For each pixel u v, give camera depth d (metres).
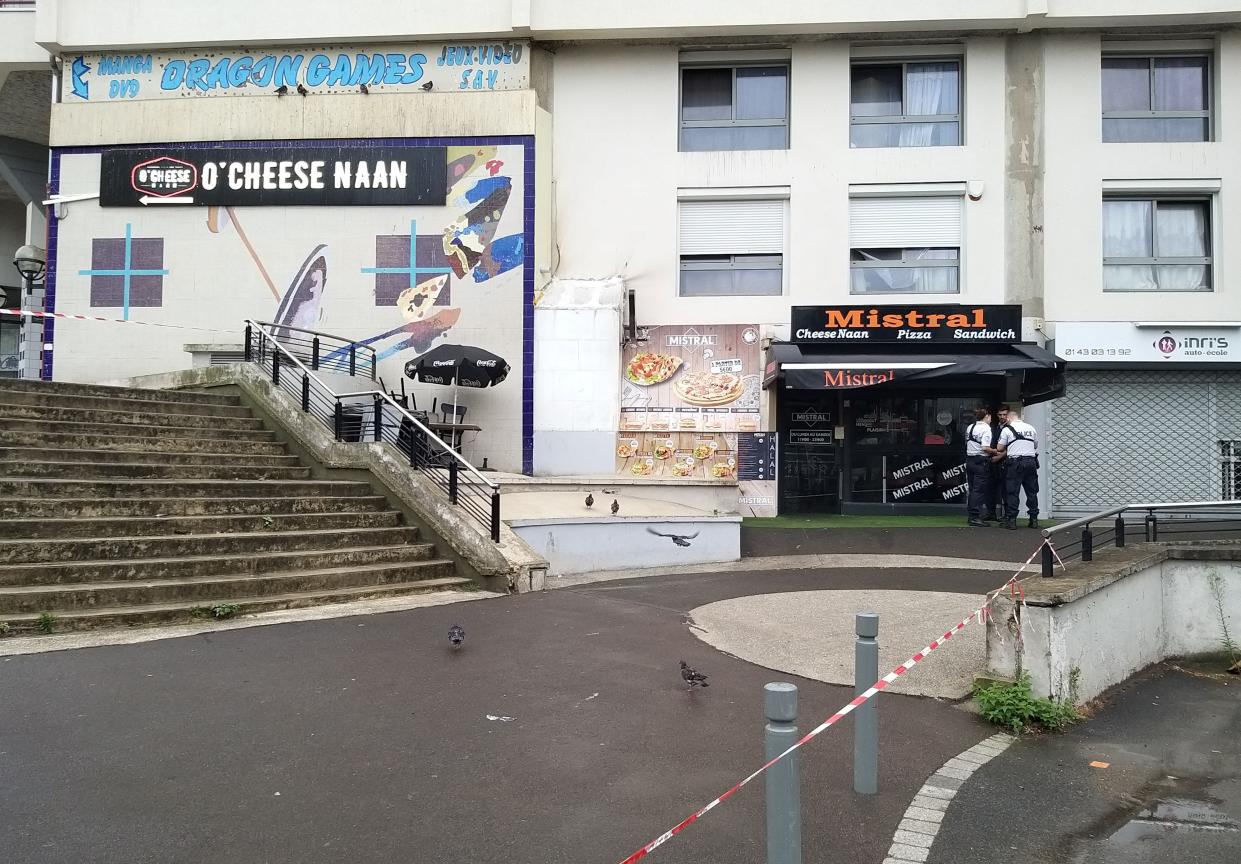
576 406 14.05
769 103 15.18
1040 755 4.40
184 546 7.22
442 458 10.02
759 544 11.34
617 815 3.48
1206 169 14.19
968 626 6.80
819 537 11.72
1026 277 14.16
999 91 14.48
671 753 4.17
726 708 4.86
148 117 14.70
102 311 14.58
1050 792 3.94
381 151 14.45
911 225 14.63
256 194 14.53
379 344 14.37
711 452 14.09
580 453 13.99
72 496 7.56
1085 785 4.04
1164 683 5.91
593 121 14.92
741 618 7.11
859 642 3.82
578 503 10.93
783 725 2.69
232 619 6.52
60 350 14.55
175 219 14.60
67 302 14.62
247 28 14.59
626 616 7.16
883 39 14.60
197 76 14.87
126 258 14.59
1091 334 14.00
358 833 3.26
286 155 14.52
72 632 5.91
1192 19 13.98
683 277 15.01
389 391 13.73
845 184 14.59
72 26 14.73
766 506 13.98
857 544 11.23
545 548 9.26
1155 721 5.05
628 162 14.87
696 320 14.51
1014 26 14.25
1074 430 14.29
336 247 14.46
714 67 15.30
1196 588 6.67
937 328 13.84
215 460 9.45
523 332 14.18
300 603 7.02
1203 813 3.78
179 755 3.94
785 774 2.65
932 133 14.90
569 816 3.46
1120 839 3.50
